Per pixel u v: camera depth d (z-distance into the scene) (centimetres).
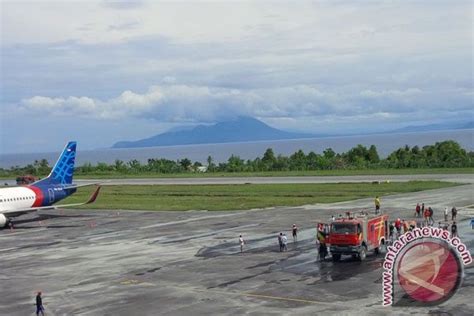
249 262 5503
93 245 6900
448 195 10306
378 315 3634
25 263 5956
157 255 6062
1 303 4438
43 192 9481
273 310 3869
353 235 5278
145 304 4191
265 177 17450
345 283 4509
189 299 4269
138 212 10244
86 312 4066
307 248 6100
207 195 12562
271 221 8262
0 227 8738
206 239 6956
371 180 14325
